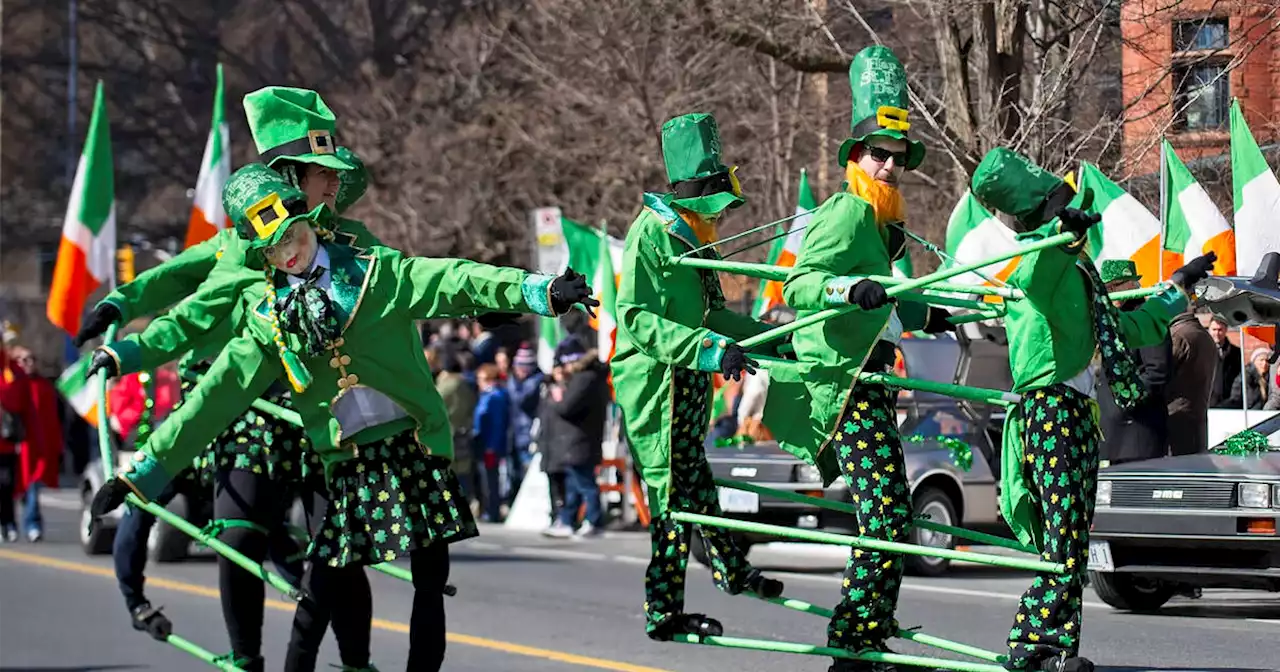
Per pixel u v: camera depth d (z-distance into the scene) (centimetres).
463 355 4872
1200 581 2309
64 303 3309
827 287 1459
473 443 4600
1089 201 1505
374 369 1427
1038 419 1542
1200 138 3166
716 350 1527
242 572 1698
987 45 3353
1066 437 1534
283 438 1739
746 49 4162
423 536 1430
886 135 1543
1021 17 3375
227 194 1433
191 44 9625
